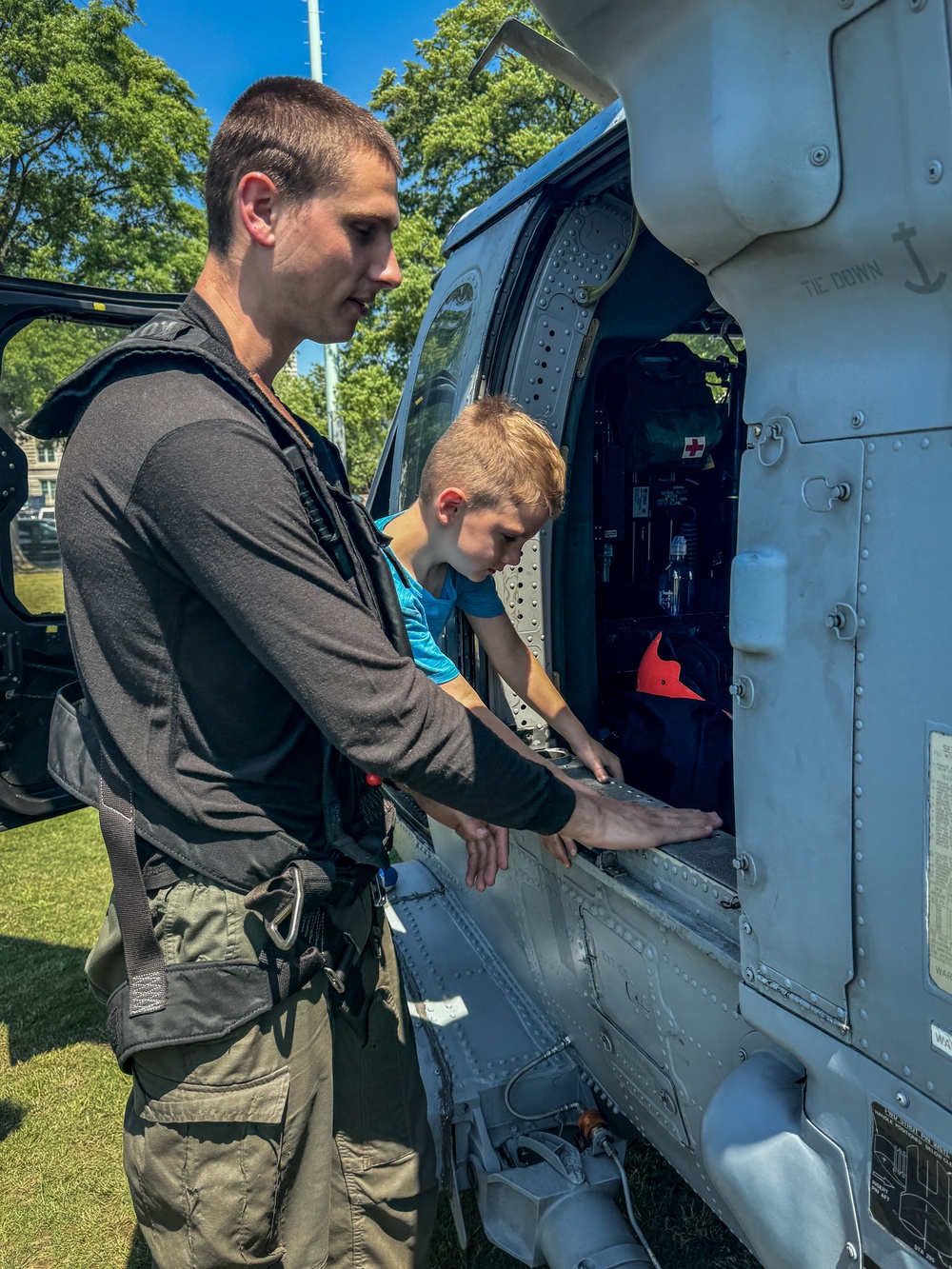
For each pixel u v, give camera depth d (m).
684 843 1.40
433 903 2.71
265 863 1.14
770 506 0.96
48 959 3.78
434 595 1.68
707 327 2.83
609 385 2.48
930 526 0.78
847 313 0.84
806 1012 0.99
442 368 2.28
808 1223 0.98
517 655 1.79
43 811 3.22
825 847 0.93
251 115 1.05
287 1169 1.24
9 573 3.03
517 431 1.46
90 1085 2.92
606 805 1.42
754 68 0.79
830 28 0.75
